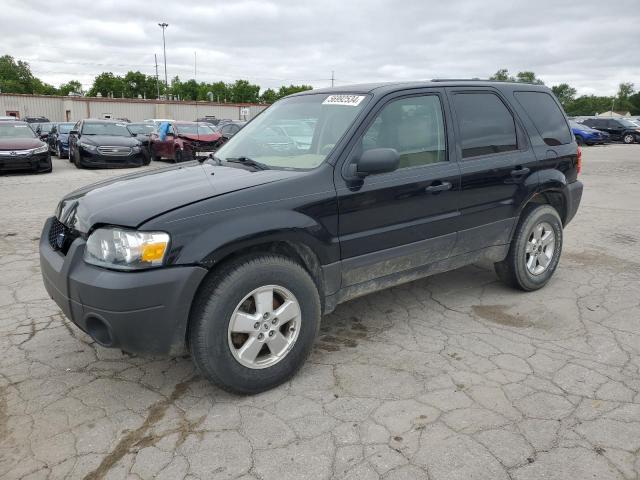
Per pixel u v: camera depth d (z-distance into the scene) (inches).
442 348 143.8
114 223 109.1
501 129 169.6
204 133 704.4
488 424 108.7
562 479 92.9
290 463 98.0
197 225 109.7
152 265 106.1
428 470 95.5
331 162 130.0
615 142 1209.4
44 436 106.9
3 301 177.9
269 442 104.3
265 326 119.2
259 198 118.3
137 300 104.8
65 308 115.6
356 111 139.5
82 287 107.9
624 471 94.9
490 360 136.4
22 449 102.9
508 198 168.2
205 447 103.0
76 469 97.1
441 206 149.5
